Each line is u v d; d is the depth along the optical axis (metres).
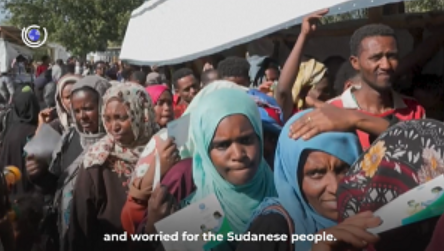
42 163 2.98
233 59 3.02
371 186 1.71
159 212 2.06
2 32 17.75
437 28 3.68
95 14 19.03
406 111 2.14
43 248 2.92
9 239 2.61
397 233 1.69
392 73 2.05
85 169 2.53
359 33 2.09
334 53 4.04
